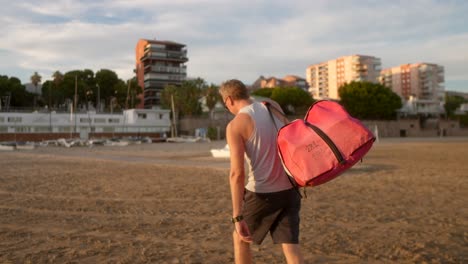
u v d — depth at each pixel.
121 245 4.63
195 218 6.24
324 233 5.13
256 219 2.55
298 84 145.88
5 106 75.56
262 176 2.50
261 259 4.01
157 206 7.41
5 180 12.24
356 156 2.20
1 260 4.07
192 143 56.03
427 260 3.94
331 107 2.44
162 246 4.57
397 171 13.53
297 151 2.27
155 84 107.31
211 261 3.96
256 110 2.57
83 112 69.81
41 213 6.81
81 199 8.37
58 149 39.22
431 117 107.19
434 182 10.60
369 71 141.25
